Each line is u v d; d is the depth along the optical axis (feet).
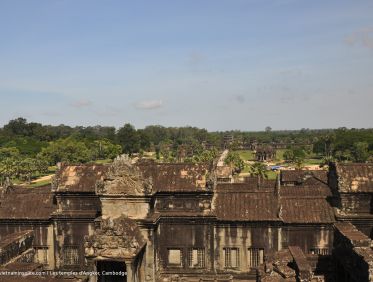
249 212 137.59
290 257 109.50
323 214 136.05
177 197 137.49
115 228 111.04
